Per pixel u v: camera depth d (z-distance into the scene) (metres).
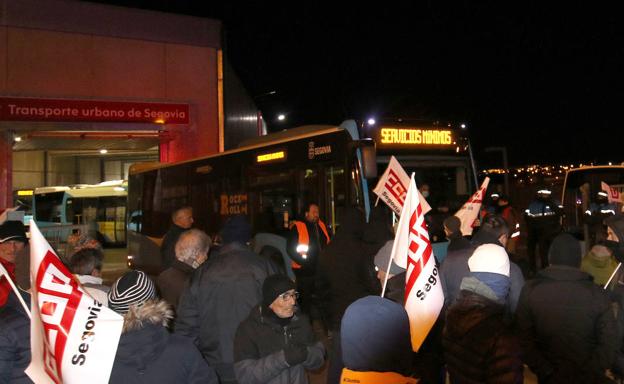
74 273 4.49
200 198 14.45
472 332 3.24
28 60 21.23
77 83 21.94
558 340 4.06
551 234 13.28
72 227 19.23
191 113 23.77
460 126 11.45
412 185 3.95
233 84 27.52
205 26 24.06
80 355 2.78
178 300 4.98
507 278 3.42
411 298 3.84
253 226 12.29
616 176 13.88
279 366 3.57
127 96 22.72
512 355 3.14
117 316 2.85
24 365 3.34
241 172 12.89
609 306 4.02
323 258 5.71
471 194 11.28
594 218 11.96
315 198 10.70
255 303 4.33
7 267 4.98
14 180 36.88
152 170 17.33
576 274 4.13
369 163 9.62
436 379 3.98
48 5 21.41
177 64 23.64
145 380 2.88
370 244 6.12
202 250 5.20
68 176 40.94
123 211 29.20
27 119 21.08
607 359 4.02
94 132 23.27
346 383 3.14
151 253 17.02
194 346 3.07
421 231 3.89
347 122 10.85
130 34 22.75
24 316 3.46
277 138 12.55
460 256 5.34
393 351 3.10
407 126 11.01
